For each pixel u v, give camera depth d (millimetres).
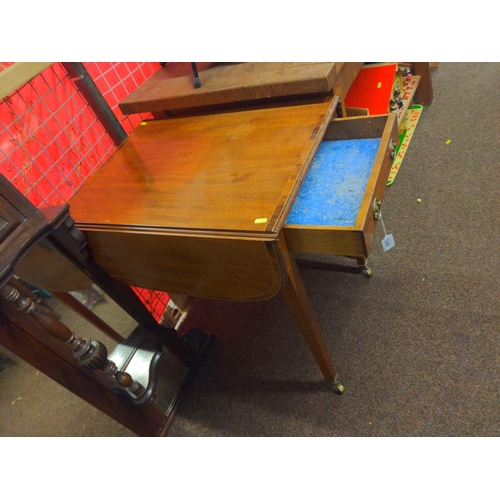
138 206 916
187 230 792
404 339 1223
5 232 700
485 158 1656
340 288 1450
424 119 2025
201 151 1012
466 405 1036
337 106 1038
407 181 1723
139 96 1219
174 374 1438
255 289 834
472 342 1141
